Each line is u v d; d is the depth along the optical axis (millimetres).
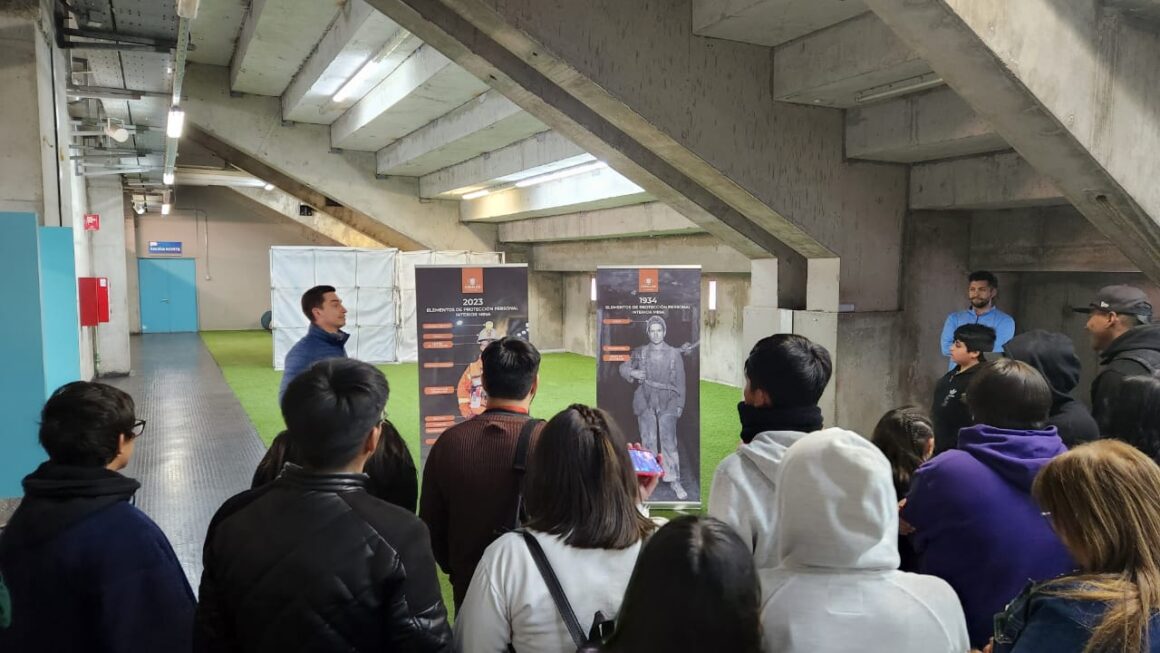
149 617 1652
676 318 5246
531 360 2352
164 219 21234
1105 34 3408
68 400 1693
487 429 2227
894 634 1216
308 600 1365
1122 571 1223
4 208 5367
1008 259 6145
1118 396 2305
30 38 5336
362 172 13492
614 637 972
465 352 5406
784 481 1314
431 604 1467
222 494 5602
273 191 18391
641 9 4992
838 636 1216
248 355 15195
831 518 1241
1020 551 1661
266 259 22406
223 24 9555
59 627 1599
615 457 1593
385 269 13961
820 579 1253
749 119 5414
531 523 1586
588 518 1535
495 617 1496
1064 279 6262
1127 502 1234
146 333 21000
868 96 5105
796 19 4746
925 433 2639
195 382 11328
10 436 4613
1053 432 1835
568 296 15938
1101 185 3650
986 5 3111
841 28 4789
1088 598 1188
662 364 5242
